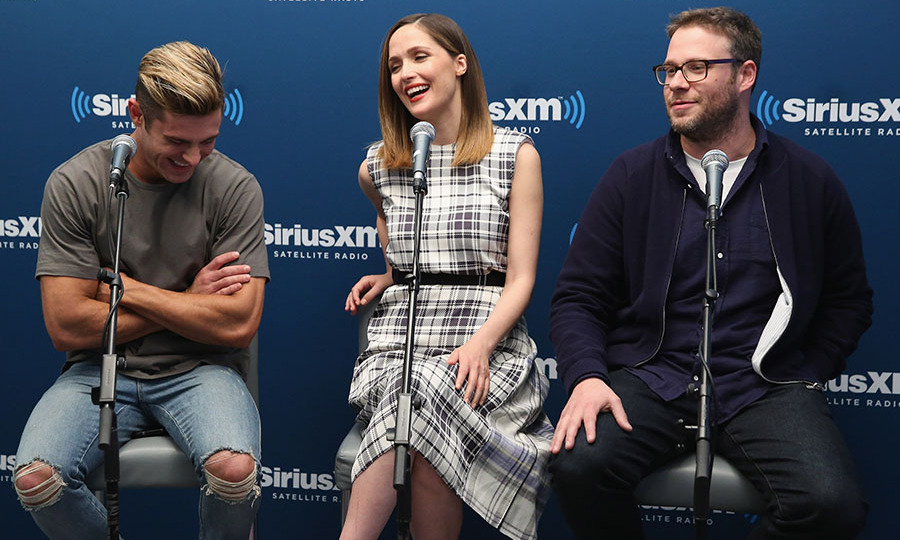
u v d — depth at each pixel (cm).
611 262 210
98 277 167
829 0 234
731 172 203
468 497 186
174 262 206
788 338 193
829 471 169
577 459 179
